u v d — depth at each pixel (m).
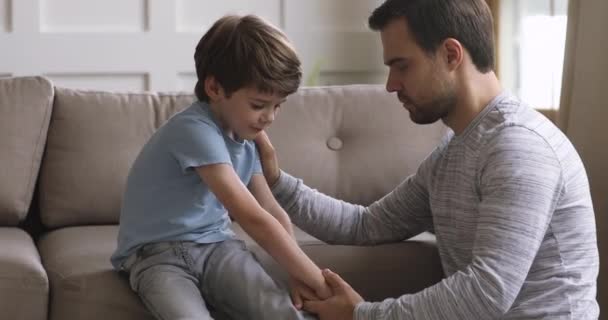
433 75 1.63
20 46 3.39
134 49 3.50
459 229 1.66
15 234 2.11
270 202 1.85
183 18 3.55
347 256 1.93
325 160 2.32
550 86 2.89
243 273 1.66
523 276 1.50
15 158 2.22
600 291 2.41
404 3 1.64
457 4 1.63
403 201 1.91
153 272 1.65
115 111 2.31
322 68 3.70
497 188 1.53
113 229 2.19
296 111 2.35
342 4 3.72
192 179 1.69
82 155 2.26
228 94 1.69
